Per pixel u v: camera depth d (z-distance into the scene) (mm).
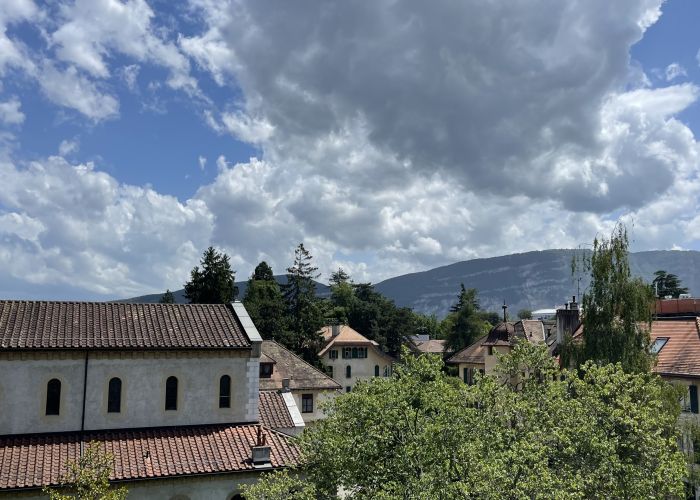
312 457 21625
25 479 23500
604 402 20969
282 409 36812
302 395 55875
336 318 121125
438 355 21594
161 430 28234
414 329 115188
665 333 42250
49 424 26641
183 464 26016
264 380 54250
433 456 18828
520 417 19875
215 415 29516
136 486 25125
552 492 16172
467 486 16422
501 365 22656
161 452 26609
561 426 19844
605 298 35062
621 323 34781
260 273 113625
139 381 28359
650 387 21891
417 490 17297
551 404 20172
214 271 75750
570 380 22922
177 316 31844
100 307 31094
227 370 30000
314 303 100562
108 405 27781
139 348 28172
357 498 19172
